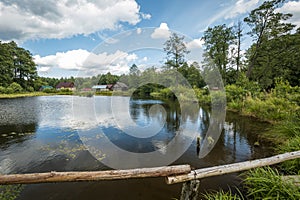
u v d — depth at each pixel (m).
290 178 1.78
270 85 13.59
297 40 13.02
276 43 13.49
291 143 2.79
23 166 2.94
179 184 2.32
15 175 1.17
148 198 2.05
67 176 1.22
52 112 8.34
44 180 1.20
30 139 4.37
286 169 2.38
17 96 20.08
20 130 5.18
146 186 2.27
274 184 1.71
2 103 12.48
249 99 7.51
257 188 1.89
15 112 8.32
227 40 15.54
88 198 2.05
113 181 2.38
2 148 3.74
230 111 8.05
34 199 2.03
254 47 15.28
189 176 1.39
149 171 1.33
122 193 2.13
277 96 6.55
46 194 2.12
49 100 15.05
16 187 2.24
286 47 13.57
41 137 4.53
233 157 3.28
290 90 6.45
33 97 18.94
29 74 29.11
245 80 9.97
